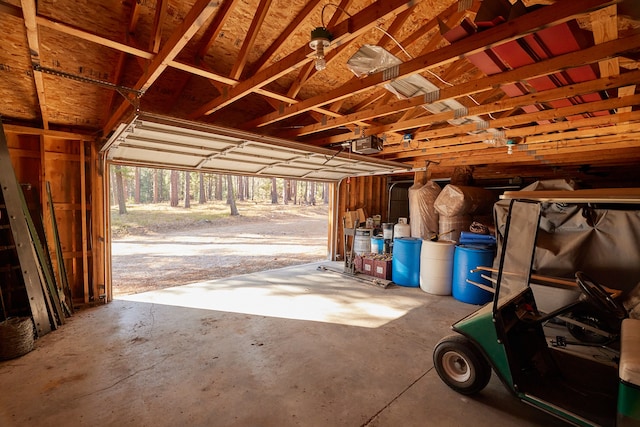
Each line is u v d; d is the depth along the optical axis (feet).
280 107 12.04
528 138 15.26
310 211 78.43
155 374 9.11
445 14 8.53
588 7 4.97
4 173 11.28
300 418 7.33
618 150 17.47
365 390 8.45
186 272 22.80
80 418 7.24
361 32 6.06
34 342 11.05
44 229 13.11
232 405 7.76
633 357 5.43
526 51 6.99
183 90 13.05
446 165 22.52
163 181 90.02
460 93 8.99
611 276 11.43
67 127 14.21
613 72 8.00
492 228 17.79
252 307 14.96
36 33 6.64
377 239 23.02
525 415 7.52
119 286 18.92
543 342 8.58
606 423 6.12
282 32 10.39
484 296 15.70
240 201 85.46
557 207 12.92
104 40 6.98
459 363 8.48
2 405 7.66
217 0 5.30
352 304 15.58
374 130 14.92
